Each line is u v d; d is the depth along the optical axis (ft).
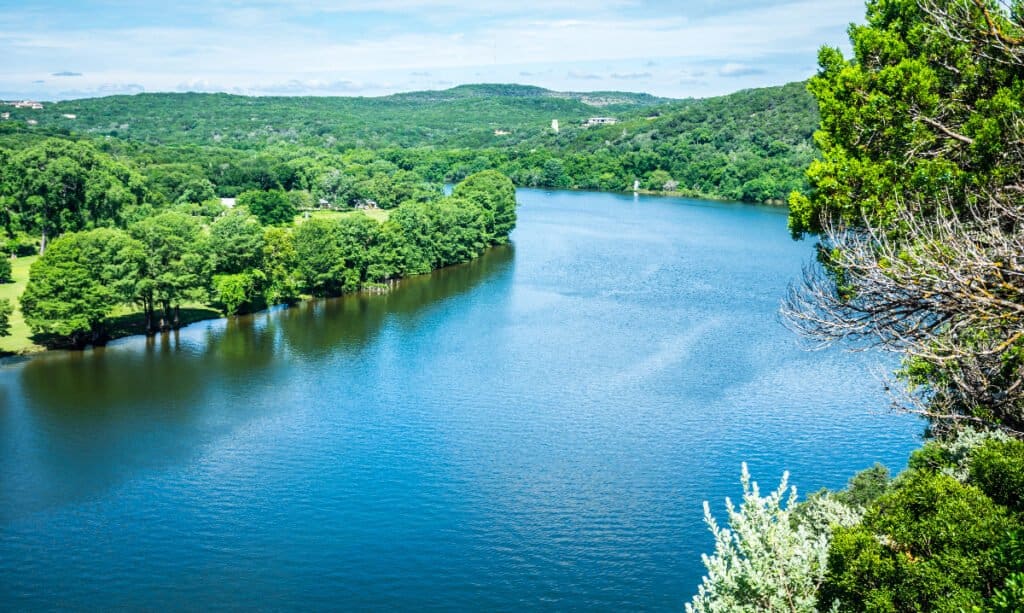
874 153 109.50
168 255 299.17
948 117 106.32
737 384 228.02
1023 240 66.85
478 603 133.39
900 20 114.93
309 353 268.41
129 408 217.97
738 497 164.14
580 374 239.50
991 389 86.02
